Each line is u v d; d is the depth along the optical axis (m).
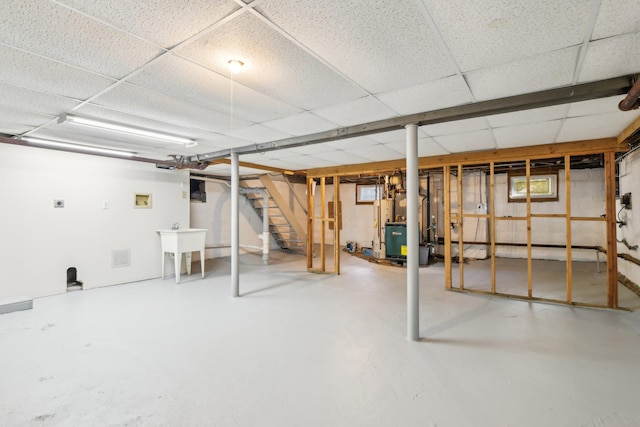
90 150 4.26
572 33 1.55
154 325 3.17
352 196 9.43
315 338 2.86
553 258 6.82
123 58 1.82
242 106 2.63
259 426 1.71
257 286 4.83
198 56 1.80
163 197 5.50
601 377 2.19
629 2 1.31
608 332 2.97
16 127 3.29
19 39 1.60
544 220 6.89
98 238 4.69
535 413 1.81
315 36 1.59
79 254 4.50
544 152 3.93
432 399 1.95
